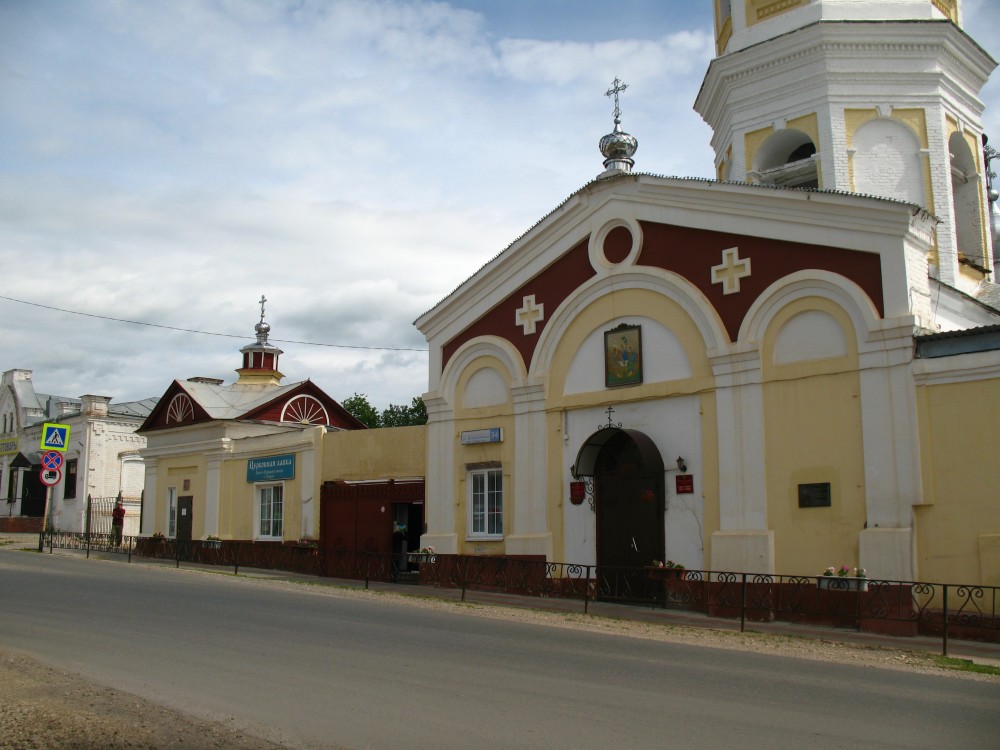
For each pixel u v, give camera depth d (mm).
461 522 21250
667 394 17922
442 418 22031
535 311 20500
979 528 13945
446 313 22250
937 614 13836
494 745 7191
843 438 15539
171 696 8719
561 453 19609
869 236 15617
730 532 16609
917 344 14961
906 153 20031
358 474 24328
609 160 20797
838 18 20219
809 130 20297
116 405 49406
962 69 20922
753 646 12625
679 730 7648
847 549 15227
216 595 16828
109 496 44688
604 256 19438
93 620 13289
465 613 15500
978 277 21500
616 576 18188
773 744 7262
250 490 28109
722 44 22578
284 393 34188
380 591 19172
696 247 17984
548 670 10148
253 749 7125
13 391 52281
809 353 16172
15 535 43188
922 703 8852
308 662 10320
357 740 7332
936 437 14555
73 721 7766
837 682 9875
